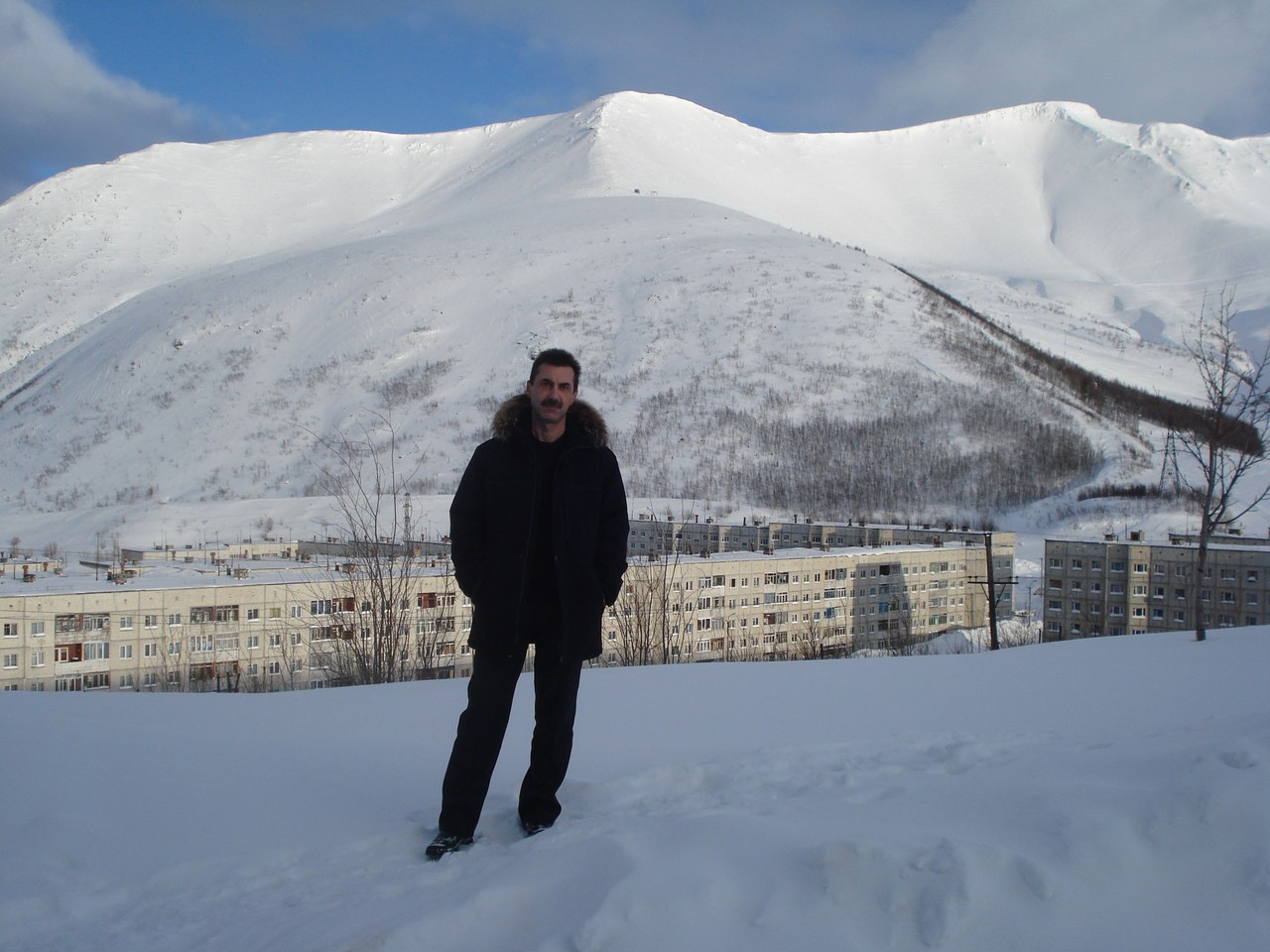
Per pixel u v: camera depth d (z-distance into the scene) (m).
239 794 3.74
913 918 2.26
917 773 3.93
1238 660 8.70
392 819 3.52
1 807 3.47
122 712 5.19
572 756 4.43
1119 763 3.16
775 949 2.20
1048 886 2.33
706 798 3.69
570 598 3.40
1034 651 9.83
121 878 2.99
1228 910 2.30
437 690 6.22
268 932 2.55
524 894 2.53
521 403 3.48
